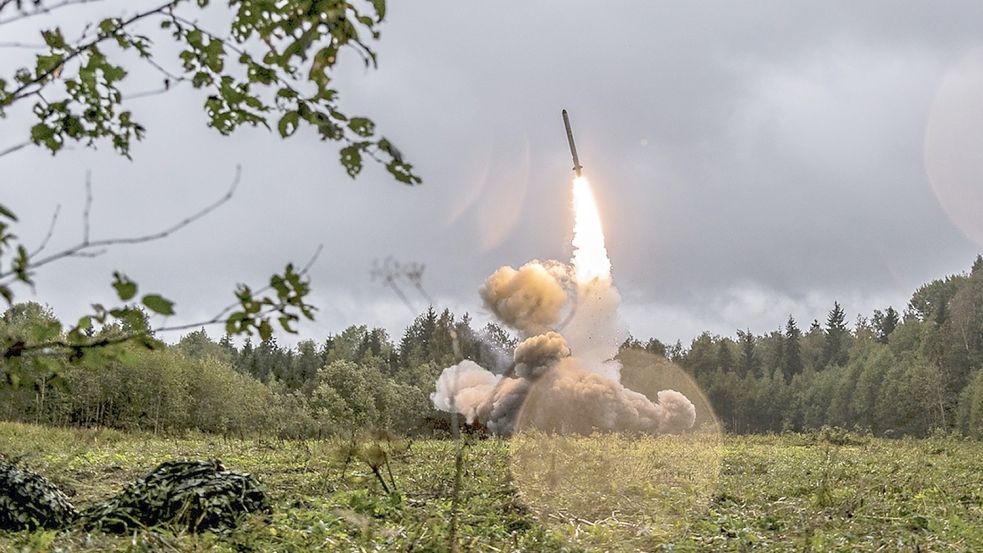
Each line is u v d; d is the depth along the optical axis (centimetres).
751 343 12312
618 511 1298
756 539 1058
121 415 4966
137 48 452
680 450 2473
